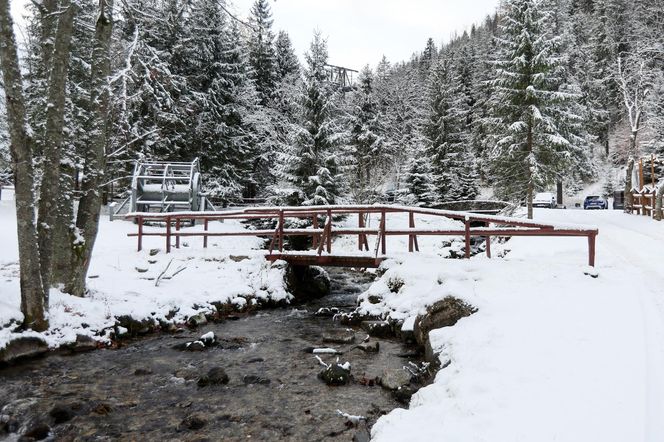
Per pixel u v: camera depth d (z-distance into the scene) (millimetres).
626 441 3340
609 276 9289
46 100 8977
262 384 6891
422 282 10000
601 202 40375
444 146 35562
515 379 4848
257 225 25062
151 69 10039
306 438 5227
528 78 22906
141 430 5445
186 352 8414
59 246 9406
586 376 4656
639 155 39750
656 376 4504
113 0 9477
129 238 17797
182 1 10391
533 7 23047
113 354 8219
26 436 5270
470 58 64562
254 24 10109
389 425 4531
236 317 11039
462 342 6492
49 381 6895
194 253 13898
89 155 9680
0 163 21500
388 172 43812
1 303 8141
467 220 11008
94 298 9820
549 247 14586
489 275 9602
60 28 8383
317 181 23594
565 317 6797
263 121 30359
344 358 8070
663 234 16266
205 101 25078
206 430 5441
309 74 24922
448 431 3969
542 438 3549
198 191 23141
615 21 54062
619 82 34000
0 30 7422
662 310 6961
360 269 18734
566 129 24812
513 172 23797
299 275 14172
